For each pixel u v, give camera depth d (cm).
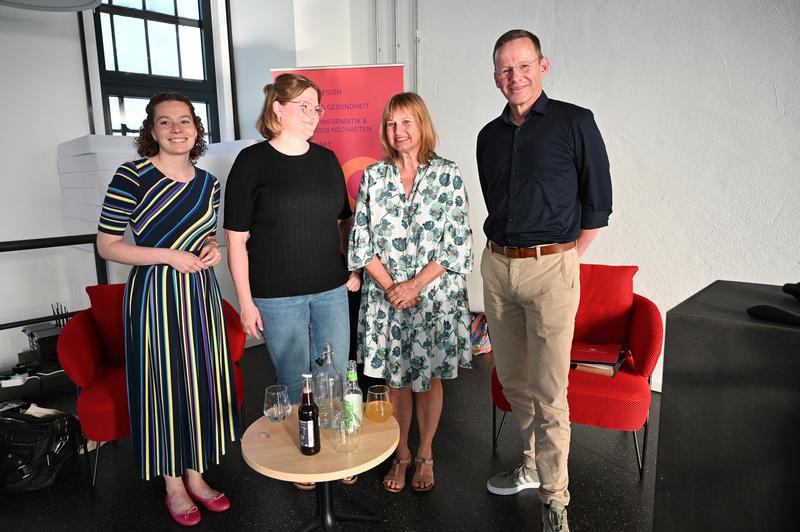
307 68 346
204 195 203
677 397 123
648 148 304
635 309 256
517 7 351
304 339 217
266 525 211
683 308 125
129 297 196
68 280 398
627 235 319
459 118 398
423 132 211
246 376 359
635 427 224
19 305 383
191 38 465
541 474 199
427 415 232
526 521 211
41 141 385
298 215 205
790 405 110
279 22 424
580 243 196
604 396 223
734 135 274
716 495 122
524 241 194
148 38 443
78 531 211
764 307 116
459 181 215
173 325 197
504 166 199
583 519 210
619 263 325
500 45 188
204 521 214
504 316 212
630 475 240
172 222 196
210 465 254
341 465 167
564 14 328
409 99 208
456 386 339
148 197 192
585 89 325
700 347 119
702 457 122
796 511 112
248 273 209
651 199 307
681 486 126
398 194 216
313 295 214
